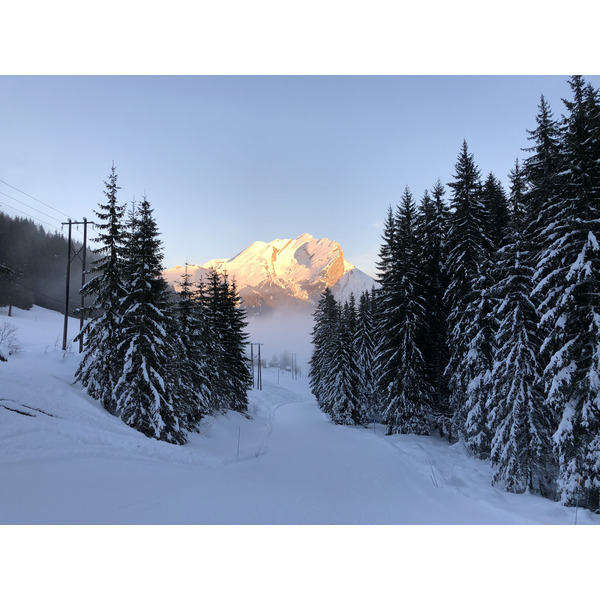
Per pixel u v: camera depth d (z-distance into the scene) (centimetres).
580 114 1426
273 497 1321
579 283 1348
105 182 2067
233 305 4375
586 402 1325
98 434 1590
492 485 1677
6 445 1254
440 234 3125
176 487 1262
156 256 2102
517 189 2055
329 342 5538
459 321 2303
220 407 3503
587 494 1310
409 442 2642
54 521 834
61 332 5694
